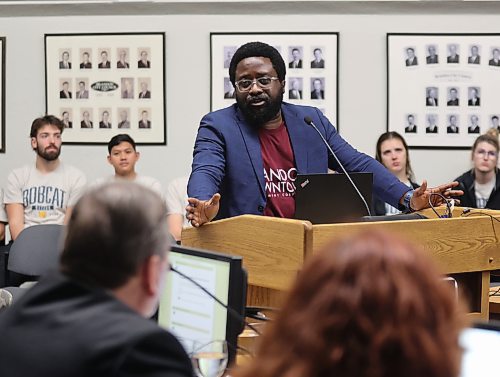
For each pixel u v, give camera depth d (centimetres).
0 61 690
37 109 691
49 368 148
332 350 106
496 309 338
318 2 664
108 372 146
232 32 671
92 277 163
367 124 674
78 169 661
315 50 671
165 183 684
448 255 275
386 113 673
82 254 163
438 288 107
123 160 637
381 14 668
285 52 671
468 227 279
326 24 670
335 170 351
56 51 685
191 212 285
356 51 670
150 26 678
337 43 669
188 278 234
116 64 682
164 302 259
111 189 168
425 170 675
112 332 151
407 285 106
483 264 284
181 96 679
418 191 311
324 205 294
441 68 670
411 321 104
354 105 674
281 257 257
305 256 249
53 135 639
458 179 654
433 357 103
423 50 669
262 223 263
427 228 270
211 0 666
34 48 688
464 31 668
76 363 147
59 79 688
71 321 154
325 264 111
